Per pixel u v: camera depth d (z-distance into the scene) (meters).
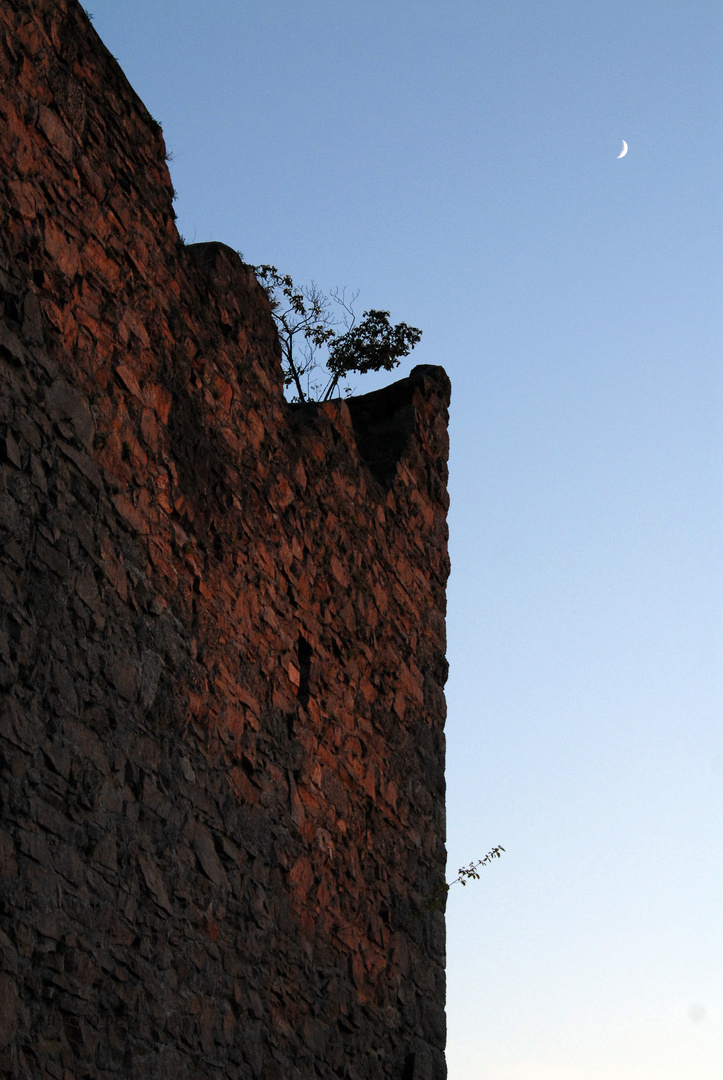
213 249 10.81
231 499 10.41
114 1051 8.08
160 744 9.02
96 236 9.13
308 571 11.44
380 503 13.02
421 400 14.37
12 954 7.37
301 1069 10.06
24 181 8.44
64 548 8.31
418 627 13.35
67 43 9.05
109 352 9.12
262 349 11.33
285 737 10.66
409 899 12.20
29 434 8.13
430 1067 11.90
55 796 7.90
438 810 13.05
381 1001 11.39
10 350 8.06
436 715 13.38
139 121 9.82
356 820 11.55
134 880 8.52
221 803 9.64
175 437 9.78
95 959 8.03
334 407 12.41
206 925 9.21
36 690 7.86
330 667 11.55
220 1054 9.12
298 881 10.49
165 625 9.30
